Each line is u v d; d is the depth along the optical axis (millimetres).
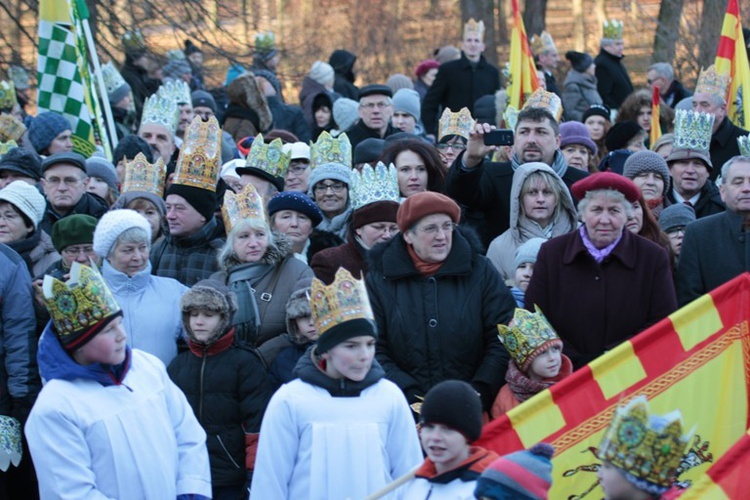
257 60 18812
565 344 7824
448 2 30797
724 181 8469
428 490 5879
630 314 7734
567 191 8891
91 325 6477
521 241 8867
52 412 6438
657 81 16031
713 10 21609
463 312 7672
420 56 29078
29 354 7887
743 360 6781
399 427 6574
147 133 11562
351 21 29453
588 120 13148
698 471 6691
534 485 5109
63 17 11859
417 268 7754
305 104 16578
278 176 9938
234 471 7617
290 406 6500
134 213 8047
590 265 7801
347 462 6406
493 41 27312
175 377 7684
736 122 12727
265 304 8164
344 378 6551
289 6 30250
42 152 11320
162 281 8117
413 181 9266
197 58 18344
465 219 9367
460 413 5793
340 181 9828
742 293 6840
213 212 8859
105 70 14156
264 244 8258
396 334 7668
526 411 6641
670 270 7836
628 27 28500
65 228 8336
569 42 30656
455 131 11312
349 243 8414
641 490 4930
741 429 6719
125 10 18781
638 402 4980
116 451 6508
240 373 7656
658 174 9781
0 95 13016
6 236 8797
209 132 8812
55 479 6383
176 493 6746
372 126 12602
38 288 7199
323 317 6488
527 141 9305
